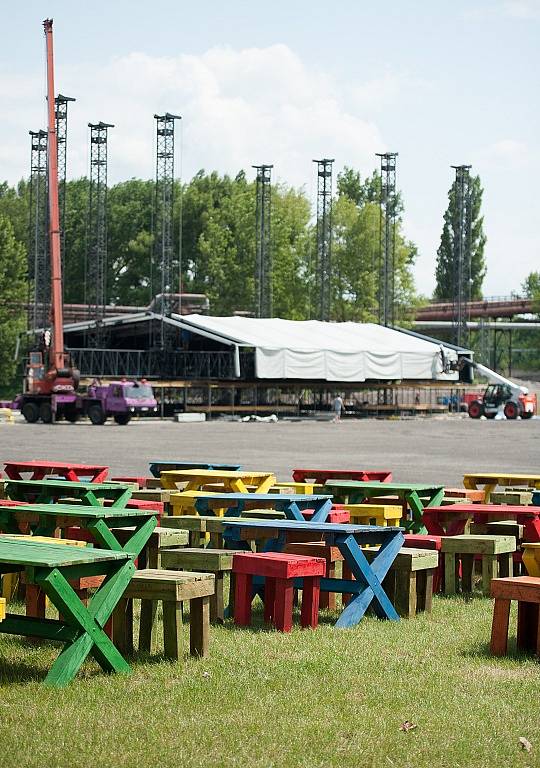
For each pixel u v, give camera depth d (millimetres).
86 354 75250
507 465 30672
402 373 75562
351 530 9641
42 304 91125
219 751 6195
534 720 6965
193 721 6711
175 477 15078
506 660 8484
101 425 57375
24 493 12562
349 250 114312
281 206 122125
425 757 6207
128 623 8352
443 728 6730
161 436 44531
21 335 78562
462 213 89688
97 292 82125
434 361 77250
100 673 7734
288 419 68875
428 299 146000
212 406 72688
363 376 73375
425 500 14156
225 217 125875
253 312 113562
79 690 7273
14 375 102875
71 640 7492
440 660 8469
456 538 11359
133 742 6305
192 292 122000
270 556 9492
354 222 114688
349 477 16562
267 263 101812
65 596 7332
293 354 70188
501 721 6910
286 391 80375
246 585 9578
